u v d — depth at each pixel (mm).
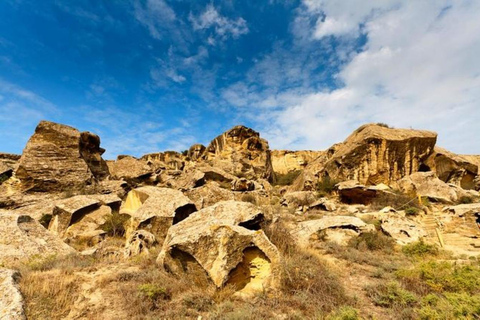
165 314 4445
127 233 12555
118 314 4438
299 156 68500
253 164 44562
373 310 4973
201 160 53219
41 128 26656
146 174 33219
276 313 4699
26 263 7438
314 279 5879
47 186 24031
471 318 4035
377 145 27812
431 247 9953
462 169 29234
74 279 5531
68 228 13891
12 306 4035
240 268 5758
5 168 26109
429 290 5691
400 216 13773
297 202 22953
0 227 9312
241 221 7285
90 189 24750
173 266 5984
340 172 29656
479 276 5820
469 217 14461
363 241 10797
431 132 30125
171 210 12148
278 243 7672
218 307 4707
